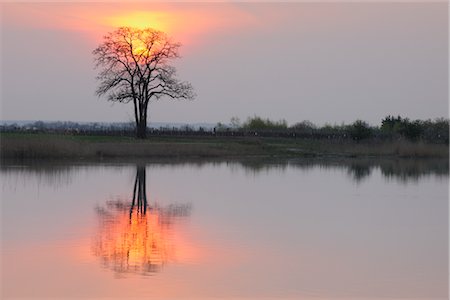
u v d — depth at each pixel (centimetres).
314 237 3388
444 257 2953
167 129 14562
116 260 2792
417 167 8644
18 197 4859
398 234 3509
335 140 12800
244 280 2506
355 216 4122
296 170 7944
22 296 2286
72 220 3819
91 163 8431
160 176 6806
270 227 3659
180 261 2780
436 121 13475
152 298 2267
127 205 4491
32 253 2911
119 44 13038
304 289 2411
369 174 7425
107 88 13125
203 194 5216
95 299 2259
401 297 2339
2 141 8869
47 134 11375
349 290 2406
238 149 11188
